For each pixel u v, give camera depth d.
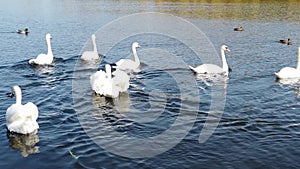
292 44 39.47
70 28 49.12
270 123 17.73
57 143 15.44
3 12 66.50
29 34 44.47
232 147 15.26
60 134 16.27
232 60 32.12
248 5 78.12
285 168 13.66
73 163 13.88
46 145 15.26
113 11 66.62
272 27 51.31
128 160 14.13
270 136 16.28
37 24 52.62
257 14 64.56
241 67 29.42
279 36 44.47
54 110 19.09
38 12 66.44
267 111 19.36
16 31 46.50
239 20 58.03
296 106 20.19
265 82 25.03
